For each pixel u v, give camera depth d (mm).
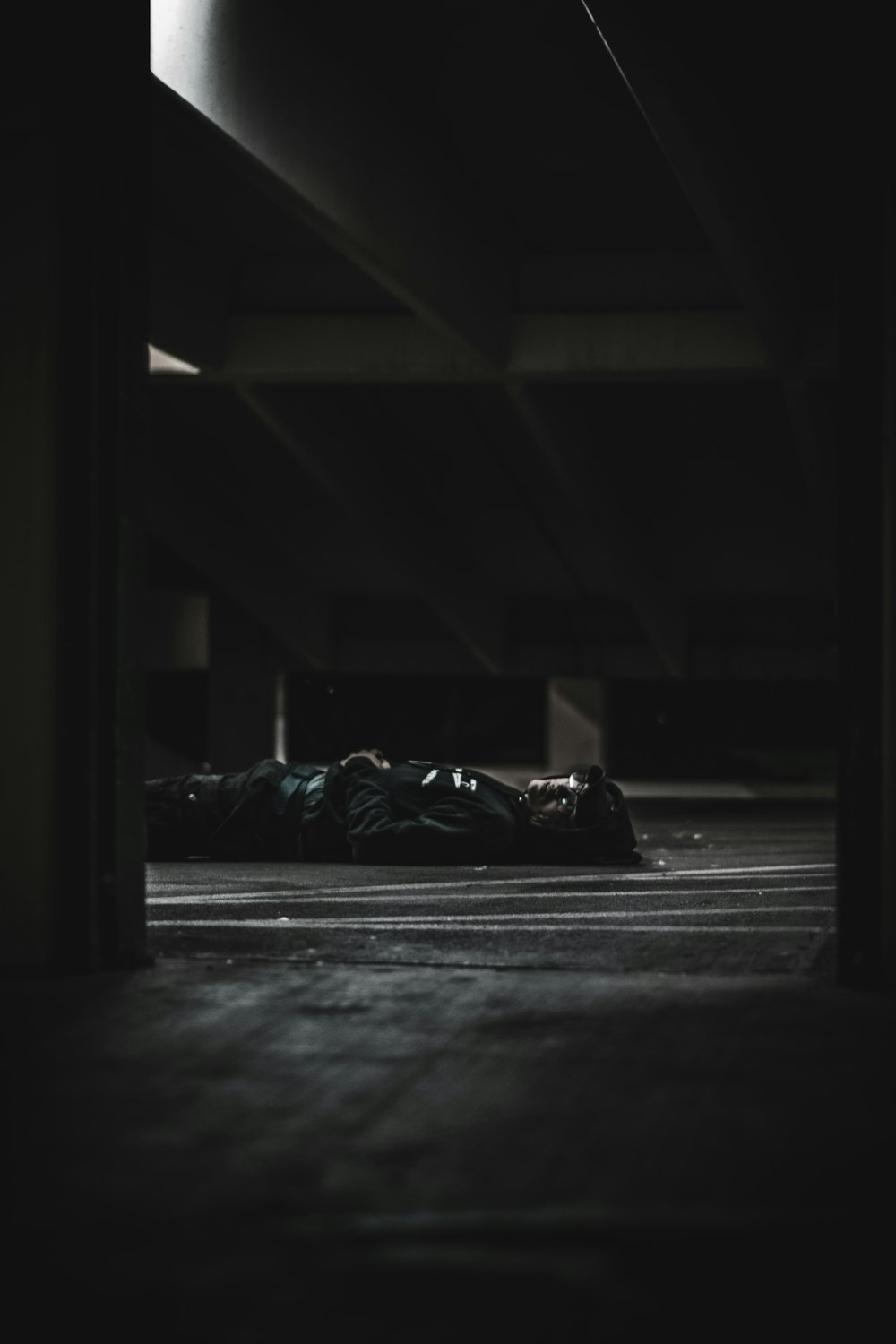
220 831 9477
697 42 9602
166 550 22688
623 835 9383
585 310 14539
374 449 17828
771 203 12258
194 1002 4840
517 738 24672
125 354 5547
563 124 11812
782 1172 3217
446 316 12867
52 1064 4062
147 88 5672
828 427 15766
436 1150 3346
